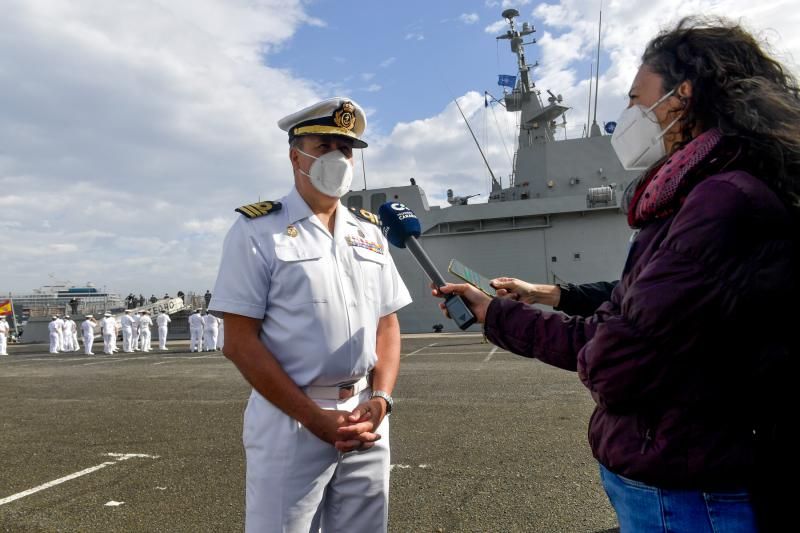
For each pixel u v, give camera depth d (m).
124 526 3.34
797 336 1.10
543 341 1.48
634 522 1.29
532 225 19.72
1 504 3.76
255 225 1.80
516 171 21.52
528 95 22.06
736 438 1.13
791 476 1.10
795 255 1.09
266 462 1.72
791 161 1.13
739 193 1.09
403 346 15.80
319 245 1.84
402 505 3.53
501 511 3.39
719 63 1.24
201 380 10.69
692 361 1.13
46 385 10.62
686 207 1.15
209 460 4.75
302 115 1.83
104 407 7.77
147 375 11.90
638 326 1.15
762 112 1.16
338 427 1.68
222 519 3.41
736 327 1.08
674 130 1.35
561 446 4.79
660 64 1.36
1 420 6.98
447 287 1.70
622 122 1.48
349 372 1.82
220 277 1.76
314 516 1.76
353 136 1.87
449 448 4.82
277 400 1.68
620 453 1.26
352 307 1.86
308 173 1.86
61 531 3.29
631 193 1.50
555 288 2.11
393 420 6.02
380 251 2.10
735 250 1.07
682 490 1.18
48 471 4.55
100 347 25.94
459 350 13.96
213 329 20.91
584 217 19.39
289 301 1.76
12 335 35.44
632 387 1.18
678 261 1.11
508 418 5.96
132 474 4.40
